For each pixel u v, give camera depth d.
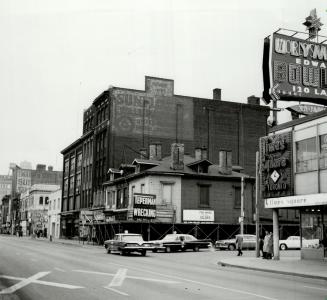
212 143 60.66
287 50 27.81
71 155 78.62
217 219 46.88
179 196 45.72
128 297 11.20
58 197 84.38
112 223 45.97
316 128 23.28
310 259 25.55
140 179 47.25
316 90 28.12
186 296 11.42
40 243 50.66
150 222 43.41
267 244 26.81
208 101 61.62
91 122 68.19
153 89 59.81
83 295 11.52
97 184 62.09
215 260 27.02
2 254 27.56
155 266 20.95
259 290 12.82
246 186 48.97
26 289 12.55
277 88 27.31
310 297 11.57
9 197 146.88
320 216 24.80
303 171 23.98
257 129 63.28
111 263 22.03
